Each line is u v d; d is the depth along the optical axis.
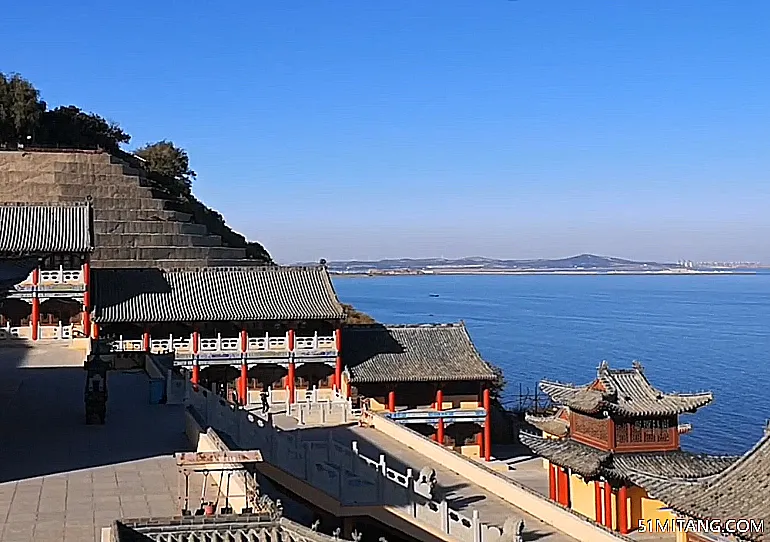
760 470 34.00
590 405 54.25
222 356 80.69
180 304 81.75
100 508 28.22
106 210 113.50
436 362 84.25
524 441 60.81
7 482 31.34
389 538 40.94
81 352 71.38
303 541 22.22
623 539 39.50
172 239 113.00
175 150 163.38
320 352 82.75
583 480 56.12
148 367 62.28
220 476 29.97
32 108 146.62
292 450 39.78
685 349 187.25
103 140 159.88
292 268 88.88
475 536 37.22
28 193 116.38
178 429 41.06
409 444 61.34
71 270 81.62
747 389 135.62
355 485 39.66
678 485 35.88
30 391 51.56
